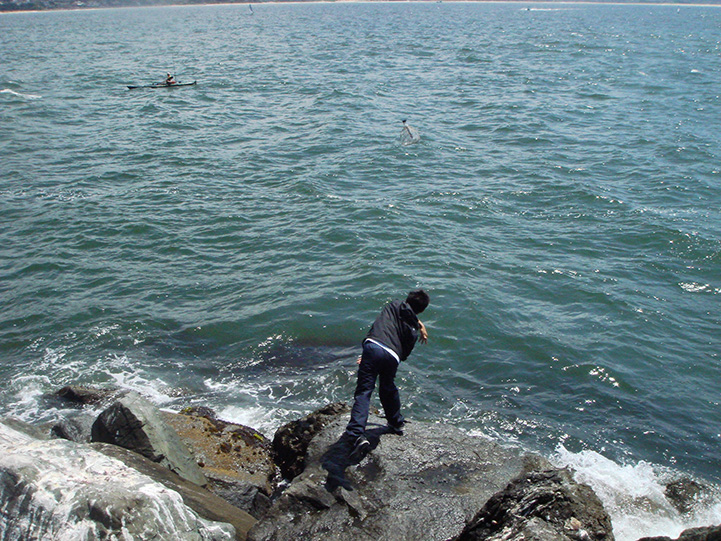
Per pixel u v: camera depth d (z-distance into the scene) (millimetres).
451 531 4848
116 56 57781
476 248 14906
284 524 4934
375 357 5617
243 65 49375
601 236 15680
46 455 4375
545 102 33250
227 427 7883
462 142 24781
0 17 166250
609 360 10562
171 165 21469
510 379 10047
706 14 166125
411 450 5758
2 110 30609
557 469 5000
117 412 6195
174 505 4211
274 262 14141
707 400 9703
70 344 10844
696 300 12703
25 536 3889
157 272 13688
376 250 14562
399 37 76062
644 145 24266
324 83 39188
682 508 7477
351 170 20891
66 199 18047
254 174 20484
